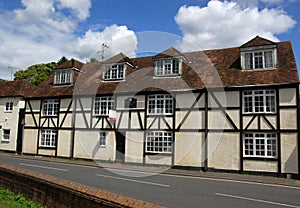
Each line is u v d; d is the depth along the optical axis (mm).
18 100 22125
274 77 13414
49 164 15273
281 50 15180
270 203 7316
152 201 7180
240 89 13859
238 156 13500
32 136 20234
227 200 7523
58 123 19203
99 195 4418
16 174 6703
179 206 6754
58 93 19672
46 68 41188
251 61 14672
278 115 12969
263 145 13234
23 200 6102
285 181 11406
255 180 11406
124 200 4059
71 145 18359
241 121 13641
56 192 5344
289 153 12570
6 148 22047
